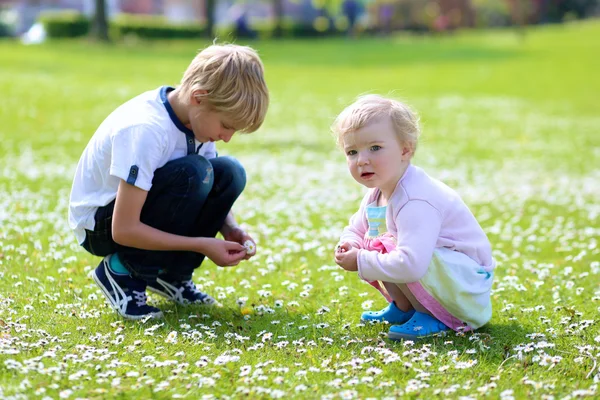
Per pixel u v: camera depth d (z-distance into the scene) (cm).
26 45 3409
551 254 645
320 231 700
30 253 584
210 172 446
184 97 435
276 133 1463
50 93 1767
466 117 1806
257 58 440
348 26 5709
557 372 371
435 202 420
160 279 482
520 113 1917
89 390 332
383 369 370
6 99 1619
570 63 3209
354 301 503
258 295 509
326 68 2997
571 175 1101
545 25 6738
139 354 382
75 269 546
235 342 409
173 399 332
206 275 558
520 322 457
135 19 5344
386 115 419
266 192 893
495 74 2844
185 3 6900
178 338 411
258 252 622
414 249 407
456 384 350
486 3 6775
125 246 452
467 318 428
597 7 6962
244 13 4919
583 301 502
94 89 1906
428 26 6178
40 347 381
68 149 1125
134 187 424
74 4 5844
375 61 3331
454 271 416
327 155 1223
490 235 717
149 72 2427
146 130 429
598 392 342
